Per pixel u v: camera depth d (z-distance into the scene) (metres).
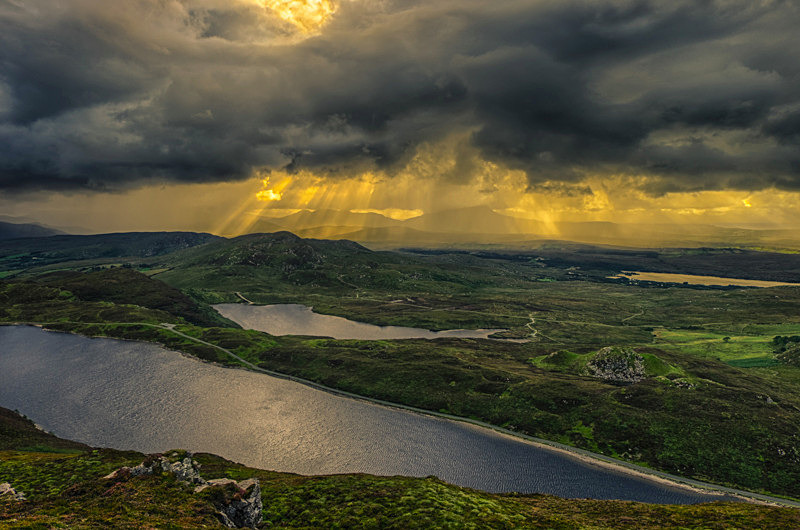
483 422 191.62
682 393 198.62
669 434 169.88
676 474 150.12
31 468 103.50
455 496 97.00
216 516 67.94
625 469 152.88
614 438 172.25
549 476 146.50
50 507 64.00
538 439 176.12
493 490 135.75
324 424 180.88
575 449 167.75
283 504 95.12
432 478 113.56
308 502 95.50
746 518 94.44
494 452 162.88
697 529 88.25
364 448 160.50
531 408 197.75
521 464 154.38
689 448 161.50
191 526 61.19
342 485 105.50
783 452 155.12
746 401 191.12
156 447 151.75
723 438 164.62
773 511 98.88
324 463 147.00
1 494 72.25
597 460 158.88
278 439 163.75
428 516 83.44
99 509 63.19
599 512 100.06
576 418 188.00
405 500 92.12
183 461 82.81
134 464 104.62
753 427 168.62
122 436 159.38
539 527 83.19
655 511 100.69
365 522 83.06
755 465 151.00
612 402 196.25
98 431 162.62
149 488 72.75
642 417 182.00
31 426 161.25
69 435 158.12
